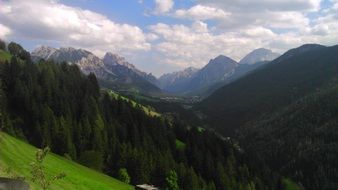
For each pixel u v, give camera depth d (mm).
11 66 166750
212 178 167375
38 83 172750
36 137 137125
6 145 77375
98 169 142000
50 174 76750
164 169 146000
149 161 148875
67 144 137500
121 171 137000
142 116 195750
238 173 182625
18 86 155375
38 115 146625
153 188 121250
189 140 198000
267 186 191750
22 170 67000
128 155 147250
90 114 168750
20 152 79500
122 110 194125
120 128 173750
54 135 139000
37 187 51656
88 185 86438
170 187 131125
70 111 164875
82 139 152250
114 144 155125
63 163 105500
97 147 149875
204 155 179000
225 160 189875
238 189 165750
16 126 140125
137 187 119250
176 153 179125
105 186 94438
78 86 199125
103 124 170125
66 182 76875
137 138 171625
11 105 152875
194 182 144875
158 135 184500
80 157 143625
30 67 177375
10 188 21500
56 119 151125
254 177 187625
